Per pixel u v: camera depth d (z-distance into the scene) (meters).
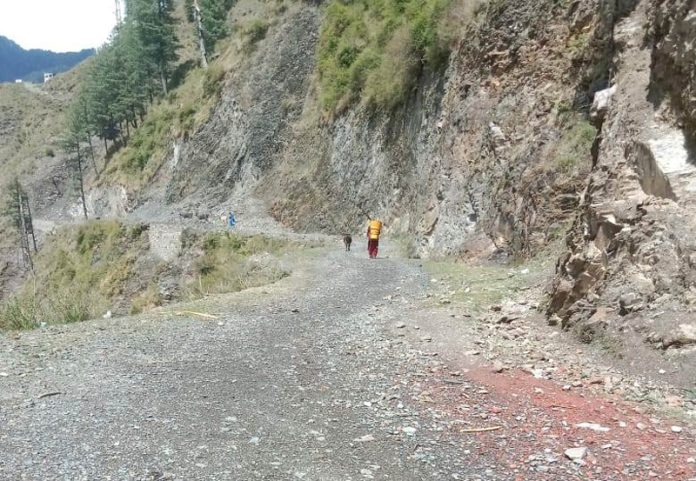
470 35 19.30
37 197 74.06
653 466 4.00
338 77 33.09
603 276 7.14
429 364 6.64
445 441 4.55
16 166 83.38
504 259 13.58
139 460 4.18
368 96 28.95
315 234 29.17
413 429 4.79
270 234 28.45
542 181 12.78
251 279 15.65
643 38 9.89
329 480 3.91
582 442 4.44
